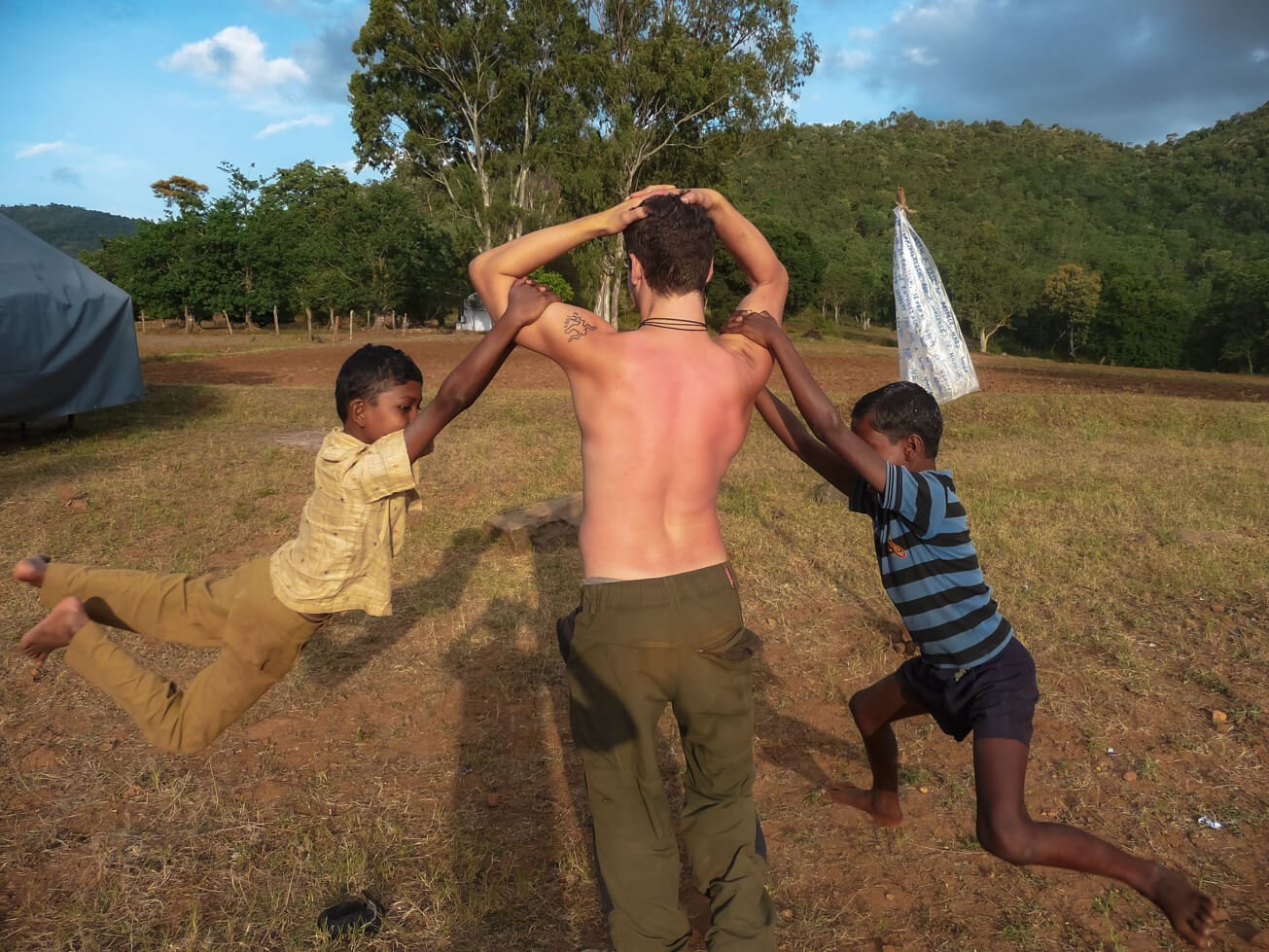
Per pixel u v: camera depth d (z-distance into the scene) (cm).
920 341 700
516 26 3866
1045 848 231
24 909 287
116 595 237
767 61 3834
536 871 313
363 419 233
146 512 760
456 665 481
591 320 223
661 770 381
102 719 416
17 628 509
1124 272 8325
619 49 3853
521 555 668
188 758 385
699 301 235
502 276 232
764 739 410
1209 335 7738
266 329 5447
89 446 1095
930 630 268
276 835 330
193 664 478
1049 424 1322
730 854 218
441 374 2394
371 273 4866
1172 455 1074
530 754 392
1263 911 294
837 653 500
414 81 4278
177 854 317
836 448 248
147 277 4981
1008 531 718
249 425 1310
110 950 270
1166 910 219
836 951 277
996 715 254
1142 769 380
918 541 263
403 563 650
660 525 215
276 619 229
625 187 3709
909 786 371
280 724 416
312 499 231
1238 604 564
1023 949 278
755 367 239
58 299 1176
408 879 308
